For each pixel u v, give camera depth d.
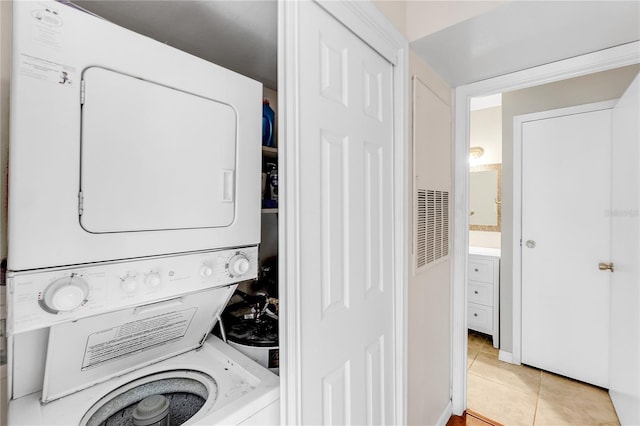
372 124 1.18
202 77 0.84
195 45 1.19
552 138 2.39
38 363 0.78
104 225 0.66
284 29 0.83
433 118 1.68
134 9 0.95
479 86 1.84
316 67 0.91
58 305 0.59
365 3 1.08
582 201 2.28
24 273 0.57
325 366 0.95
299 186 0.85
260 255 1.60
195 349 1.12
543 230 2.46
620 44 1.41
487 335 3.28
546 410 2.06
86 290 0.64
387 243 1.29
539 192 2.47
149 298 0.75
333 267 0.98
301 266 0.86
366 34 1.11
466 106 1.91
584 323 2.30
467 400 2.18
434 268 1.76
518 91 2.55
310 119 0.89
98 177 0.65
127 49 0.69
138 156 0.71
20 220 0.56
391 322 1.33
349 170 1.05
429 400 1.73
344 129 1.03
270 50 1.24
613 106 2.13
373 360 1.21
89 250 0.64
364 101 1.13
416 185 1.50
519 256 2.59
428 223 1.64
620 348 1.91
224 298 1.03
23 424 0.73
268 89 1.61
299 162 0.85
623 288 1.86
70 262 0.62
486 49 1.46
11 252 0.56
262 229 1.61
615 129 2.02
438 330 1.83
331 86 0.97
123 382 0.94
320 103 0.92
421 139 1.55
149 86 0.73
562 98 2.34
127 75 0.69
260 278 1.58
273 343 1.10
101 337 0.82
